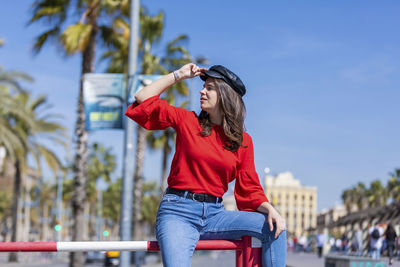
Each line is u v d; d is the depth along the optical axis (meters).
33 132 27.14
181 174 2.83
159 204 2.89
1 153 32.03
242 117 2.92
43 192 74.00
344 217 34.22
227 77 2.89
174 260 2.65
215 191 2.84
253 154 3.01
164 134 37.44
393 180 86.19
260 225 2.81
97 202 88.06
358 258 11.38
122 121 13.66
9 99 25.86
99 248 2.77
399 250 18.70
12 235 32.59
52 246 2.73
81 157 20.12
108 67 28.23
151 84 2.92
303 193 179.50
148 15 30.08
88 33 19.00
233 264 2.91
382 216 25.25
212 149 2.81
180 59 30.02
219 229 2.85
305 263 18.80
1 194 81.38
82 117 20.00
